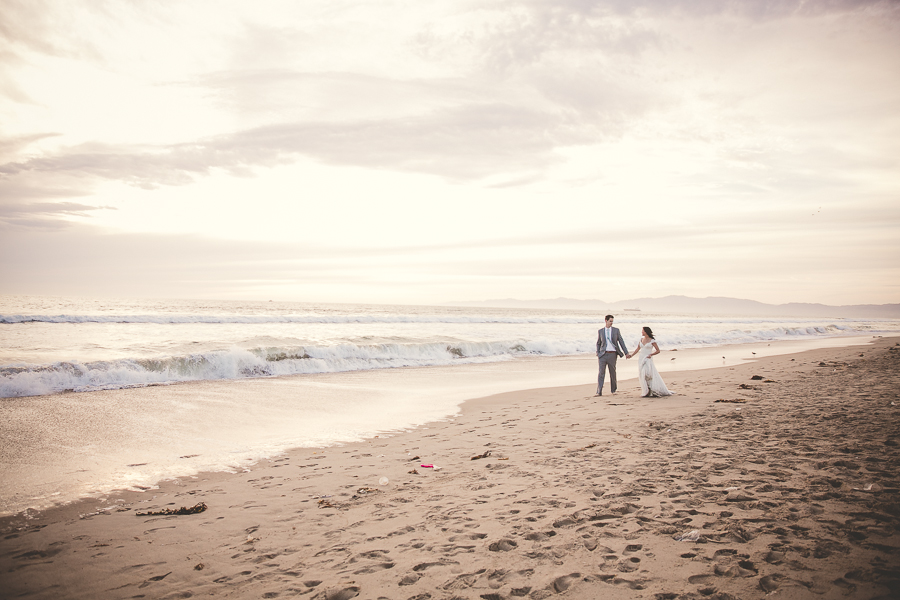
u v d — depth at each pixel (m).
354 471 6.11
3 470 6.08
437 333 32.53
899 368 13.74
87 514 4.73
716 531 3.47
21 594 3.18
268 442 7.78
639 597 2.71
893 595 2.46
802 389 10.54
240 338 23.92
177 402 10.76
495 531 3.85
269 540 4.00
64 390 11.92
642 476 4.97
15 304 58.28
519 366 19.41
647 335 11.02
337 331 31.61
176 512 4.70
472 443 7.43
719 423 7.43
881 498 3.80
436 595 2.91
